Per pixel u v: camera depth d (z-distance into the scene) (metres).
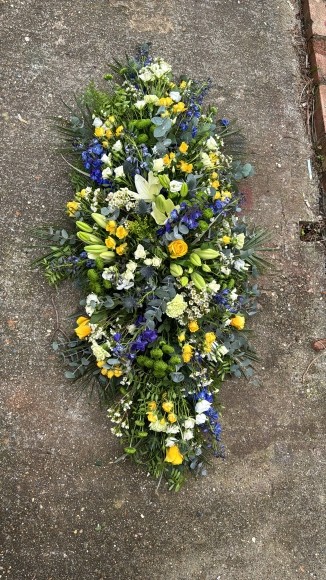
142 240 1.79
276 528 1.96
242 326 1.91
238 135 2.22
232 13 2.38
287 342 2.12
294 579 1.93
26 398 1.83
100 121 1.87
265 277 2.14
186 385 1.85
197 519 1.90
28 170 1.97
